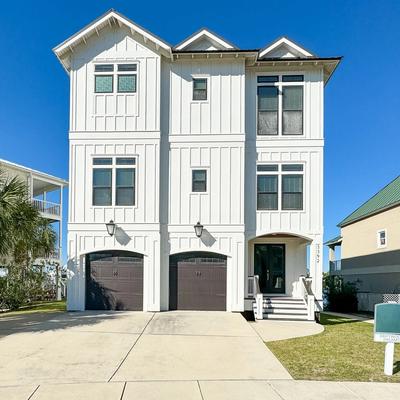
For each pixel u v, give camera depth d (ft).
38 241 60.23
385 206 77.25
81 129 53.31
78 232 52.47
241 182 52.80
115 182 52.75
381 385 22.47
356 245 93.50
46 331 37.17
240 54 52.90
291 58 53.57
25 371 24.77
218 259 52.75
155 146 52.75
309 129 53.88
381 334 24.99
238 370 25.32
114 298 52.19
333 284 78.59
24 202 48.08
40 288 69.26
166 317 46.24
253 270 57.52
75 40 53.06
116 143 53.01
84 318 45.14
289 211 53.06
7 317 47.21
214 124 53.67
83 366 25.90
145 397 20.38
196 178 53.36
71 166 53.06
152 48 53.62
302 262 57.26
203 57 53.72
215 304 52.01
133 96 53.42
